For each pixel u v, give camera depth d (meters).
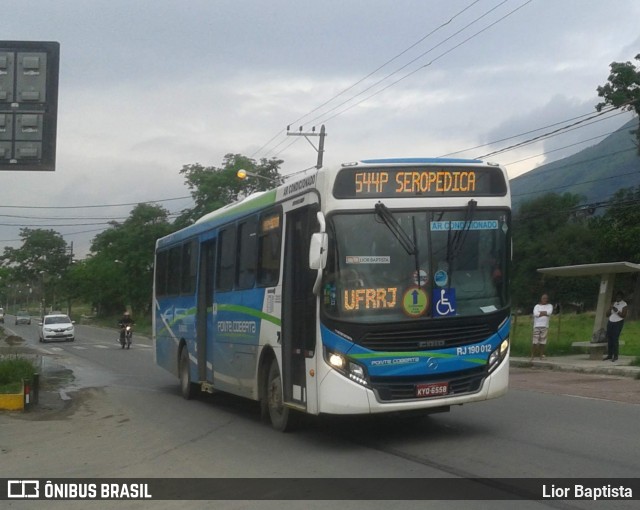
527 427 11.01
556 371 20.56
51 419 14.58
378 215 9.66
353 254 9.54
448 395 9.60
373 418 12.06
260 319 11.79
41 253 111.50
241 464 9.45
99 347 40.94
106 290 88.38
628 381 17.33
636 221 55.38
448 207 9.86
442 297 9.66
